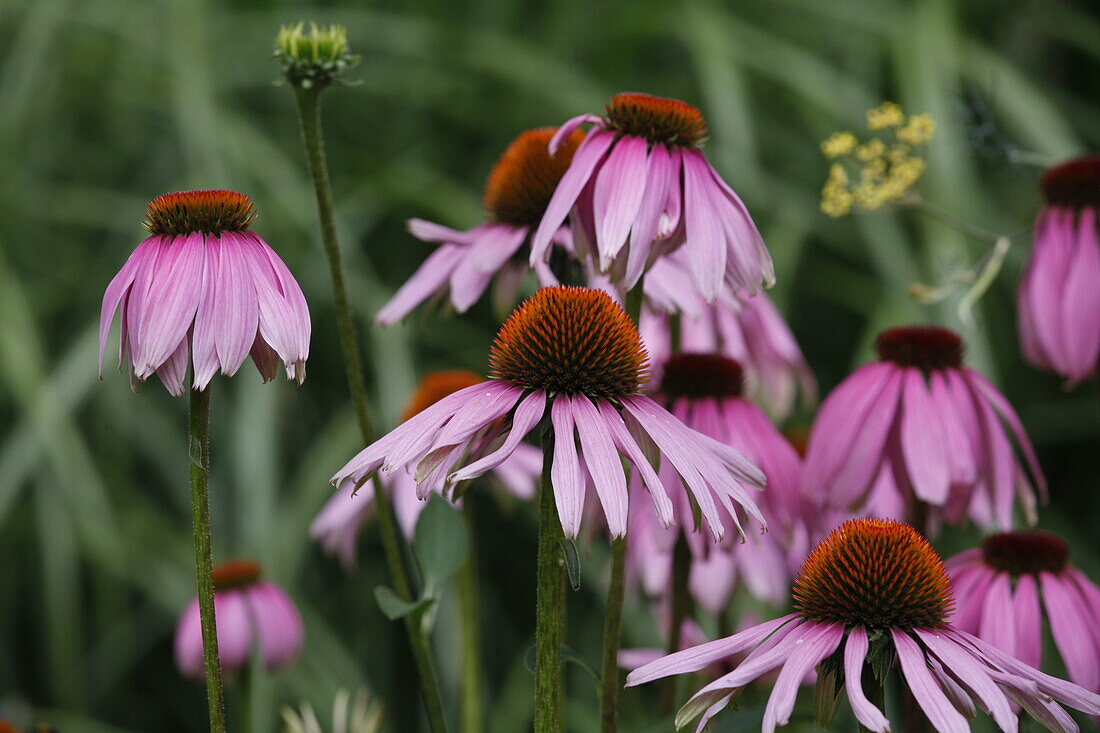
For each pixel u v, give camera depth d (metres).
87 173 2.05
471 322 1.90
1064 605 0.89
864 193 0.97
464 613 0.95
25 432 1.69
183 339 0.78
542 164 0.91
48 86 2.04
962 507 0.94
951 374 0.93
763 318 1.03
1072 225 0.98
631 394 0.80
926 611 0.78
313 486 1.69
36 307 1.94
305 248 1.88
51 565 1.68
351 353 0.85
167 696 1.83
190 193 0.79
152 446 1.86
